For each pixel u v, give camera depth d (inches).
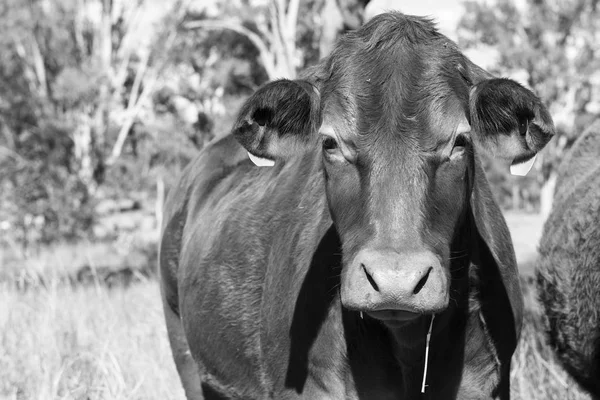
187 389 230.4
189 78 1498.5
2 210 1214.3
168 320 241.9
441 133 133.3
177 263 237.3
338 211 138.3
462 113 135.9
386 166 131.5
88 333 289.9
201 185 232.1
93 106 1487.5
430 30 144.2
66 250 967.0
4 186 1253.1
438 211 134.2
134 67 1628.9
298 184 176.2
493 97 140.2
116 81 1565.0
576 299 222.8
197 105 1499.8
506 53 1705.2
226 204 204.4
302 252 163.0
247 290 181.6
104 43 1546.5
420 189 131.2
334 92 139.6
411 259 124.1
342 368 154.3
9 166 1289.4
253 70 1418.6
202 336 199.9
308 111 147.9
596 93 1676.9
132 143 1603.1
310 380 158.7
